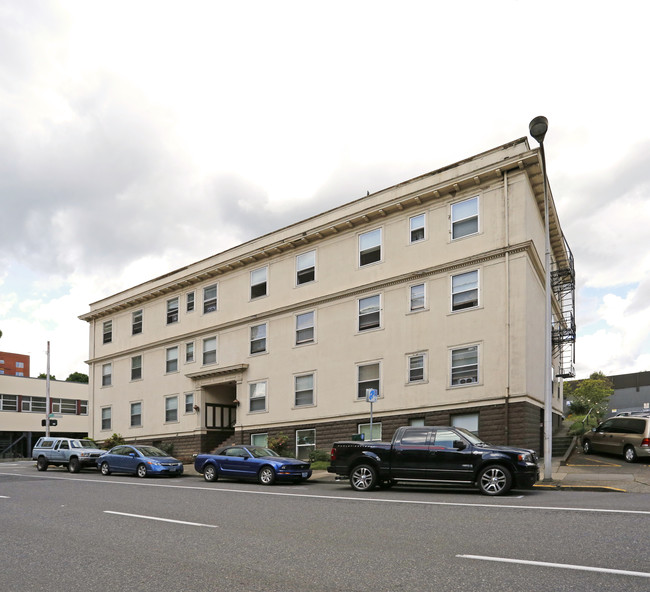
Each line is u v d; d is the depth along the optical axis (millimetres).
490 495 13391
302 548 7891
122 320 37375
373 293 24484
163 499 14070
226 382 30016
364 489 15078
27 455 56438
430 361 22266
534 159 20500
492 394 20375
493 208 21438
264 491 15828
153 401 33938
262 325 28812
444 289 22328
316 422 25562
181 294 33438
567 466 18828
